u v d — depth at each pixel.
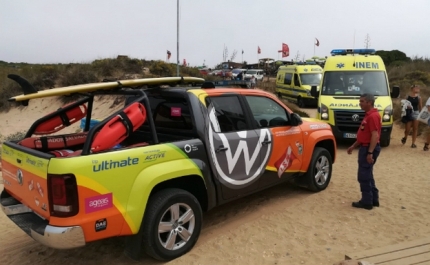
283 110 5.90
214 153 4.69
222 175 4.80
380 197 6.32
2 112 23.22
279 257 4.33
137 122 4.10
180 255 4.33
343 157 9.57
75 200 3.48
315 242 4.67
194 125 4.60
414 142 10.64
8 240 5.32
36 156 3.73
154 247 4.05
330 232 4.94
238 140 4.98
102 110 17.97
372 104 5.58
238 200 6.27
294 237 4.81
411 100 10.66
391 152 10.09
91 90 4.42
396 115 14.68
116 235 3.80
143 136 5.16
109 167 3.71
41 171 3.60
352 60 11.64
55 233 3.43
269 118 5.66
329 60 11.92
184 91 4.74
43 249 4.85
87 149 3.69
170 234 4.21
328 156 6.73
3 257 4.71
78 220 3.51
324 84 11.52
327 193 6.53
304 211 5.68
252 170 5.21
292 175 6.05
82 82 24.36
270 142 5.46
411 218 5.38
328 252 4.41
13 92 23.97
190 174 4.35
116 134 3.92
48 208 3.56
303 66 21.81
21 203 4.19
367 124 5.55
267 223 5.25
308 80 21.17
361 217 5.42
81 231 3.52
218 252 4.46
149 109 4.34
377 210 5.70
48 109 21.98
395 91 11.12
